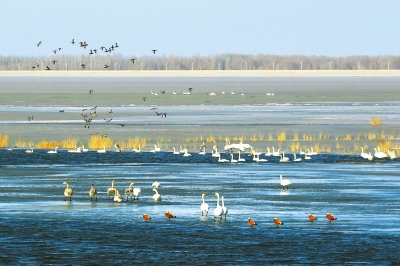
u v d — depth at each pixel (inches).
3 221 1736.0
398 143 3435.0
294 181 2363.4
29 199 2038.6
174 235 1603.1
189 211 1862.7
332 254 1451.8
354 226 1674.5
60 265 1390.3
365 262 1400.1
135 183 2332.7
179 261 1417.3
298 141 3484.3
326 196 2073.1
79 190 2197.3
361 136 3671.3
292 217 1776.6
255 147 3314.5
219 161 2881.4
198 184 2310.5
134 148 3137.3
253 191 2167.8
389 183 2314.2
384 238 1566.2
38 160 2896.2
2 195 2100.1
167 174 2546.8
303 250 1482.5
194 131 3924.7
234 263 1403.8
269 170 2650.1
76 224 1706.4
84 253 1466.5
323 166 2751.0
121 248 1504.7
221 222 1726.1
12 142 3474.4
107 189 2214.6
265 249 1491.1
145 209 1889.8
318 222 1718.8
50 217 1784.0
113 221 1739.7
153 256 1448.1
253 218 1768.0
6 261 1411.2
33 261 1413.6
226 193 2134.6
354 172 2581.2
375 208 1887.3
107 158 2962.6
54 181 2379.4
